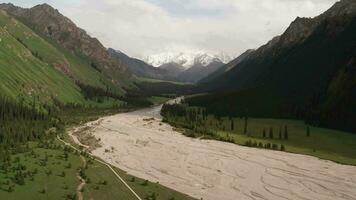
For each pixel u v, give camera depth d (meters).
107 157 132.75
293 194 100.56
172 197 84.25
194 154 148.62
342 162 144.38
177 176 113.12
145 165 124.69
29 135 139.38
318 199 97.06
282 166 134.25
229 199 93.25
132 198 79.88
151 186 92.00
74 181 87.31
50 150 121.38
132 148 153.75
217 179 112.31
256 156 150.62
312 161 145.25
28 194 75.69
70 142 152.75
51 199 74.50
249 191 101.56
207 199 91.12
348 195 100.75
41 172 91.44
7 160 99.25
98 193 80.62
